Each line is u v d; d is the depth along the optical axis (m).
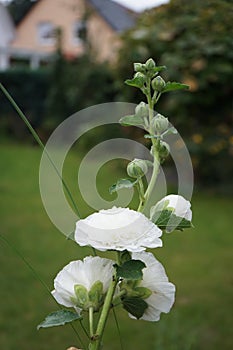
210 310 3.72
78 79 11.27
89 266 0.83
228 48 6.07
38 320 3.59
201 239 5.49
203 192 7.19
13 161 9.80
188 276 4.46
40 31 23.17
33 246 5.16
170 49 6.32
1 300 3.90
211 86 6.31
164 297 0.82
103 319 0.81
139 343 3.27
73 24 22.19
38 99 12.97
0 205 6.76
